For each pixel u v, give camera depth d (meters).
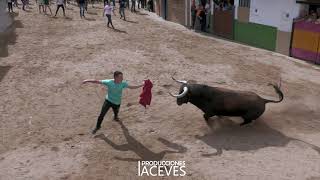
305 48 17.56
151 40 20.27
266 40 19.97
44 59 16.44
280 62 17.00
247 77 14.32
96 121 10.64
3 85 13.45
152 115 10.87
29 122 10.71
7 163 8.69
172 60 16.28
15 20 25.22
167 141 9.44
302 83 13.95
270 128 10.07
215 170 8.16
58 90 12.95
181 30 24.77
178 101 9.91
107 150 9.08
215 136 9.63
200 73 14.56
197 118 10.62
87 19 26.31
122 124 10.37
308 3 17.42
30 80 13.93
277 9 18.94
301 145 9.18
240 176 7.93
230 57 17.34
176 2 28.11
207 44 20.22
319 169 8.16
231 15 22.38
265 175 7.95
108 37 20.48
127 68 15.01
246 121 9.94
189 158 8.65
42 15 27.36
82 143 9.45
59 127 10.38
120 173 8.16
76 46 18.53
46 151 9.14
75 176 8.10
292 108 11.40
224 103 9.73
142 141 9.46
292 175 7.94
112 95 9.77
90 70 14.82
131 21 26.80
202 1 25.75
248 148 9.03
